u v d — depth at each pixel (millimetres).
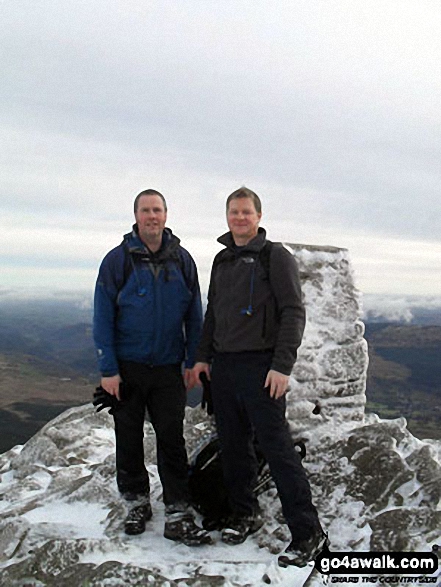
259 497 4496
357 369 5379
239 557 3812
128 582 3297
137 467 4340
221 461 4430
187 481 4293
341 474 4516
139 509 4305
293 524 3676
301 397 5117
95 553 3730
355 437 4754
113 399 4203
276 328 3859
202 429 6211
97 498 4938
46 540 4082
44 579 3510
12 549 3992
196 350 4281
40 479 6078
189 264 4305
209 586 3295
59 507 4926
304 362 5148
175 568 3527
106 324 4121
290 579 3436
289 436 3840
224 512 4289
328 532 4016
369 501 4191
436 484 4047
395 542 3680
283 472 3727
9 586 3504
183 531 3998
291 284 3760
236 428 4020
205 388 4348
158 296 4105
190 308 4363
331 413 5270
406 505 4031
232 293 3891
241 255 3932
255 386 3809
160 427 4203
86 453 6750
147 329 4105
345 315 5422
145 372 4164
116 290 4117
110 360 4098
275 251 3848
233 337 3871
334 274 5457
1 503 5578
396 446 4543
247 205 3877
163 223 4090
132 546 3887
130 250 4121
